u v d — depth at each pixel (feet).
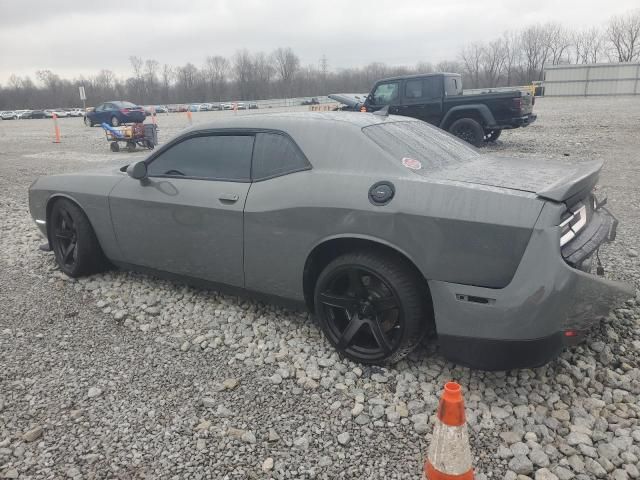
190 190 12.64
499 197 8.94
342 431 8.91
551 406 9.35
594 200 11.25
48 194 15.89
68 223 15.85
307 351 11.37
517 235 8.64
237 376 10.62
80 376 10.80
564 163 12.23
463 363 9.57
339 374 10.53
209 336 12.25
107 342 12.20
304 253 10.93
